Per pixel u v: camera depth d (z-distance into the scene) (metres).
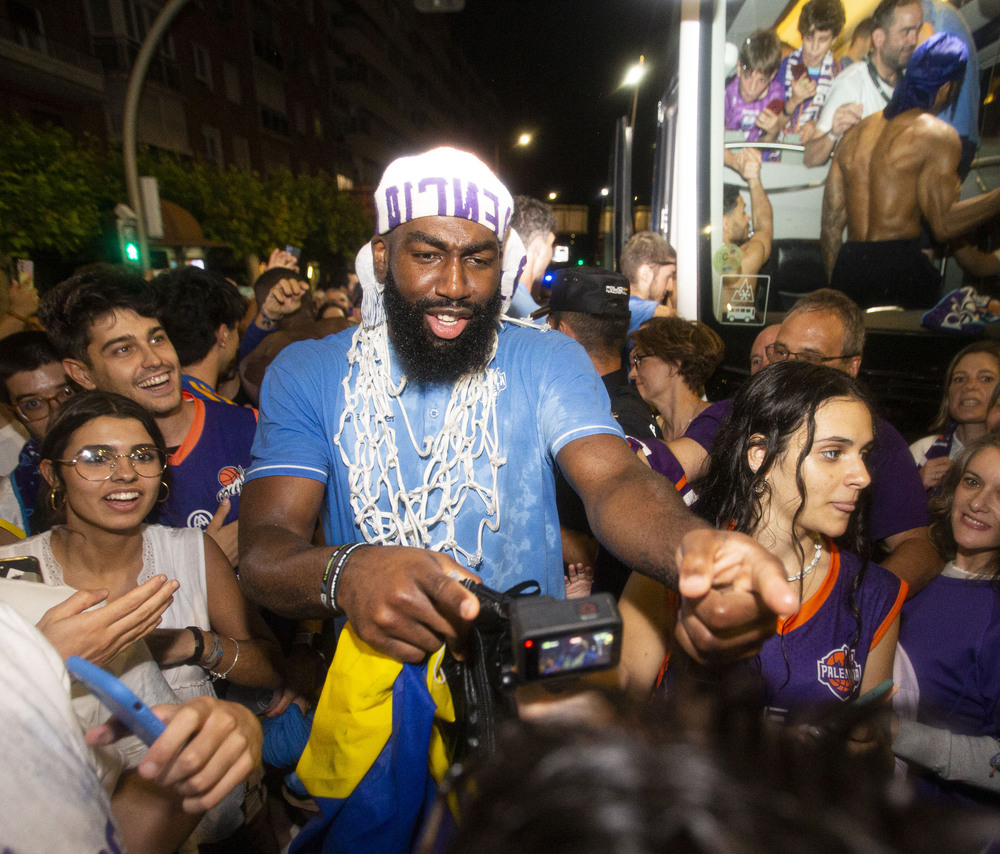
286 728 1.63
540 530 1.22
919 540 1.76
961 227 3.07
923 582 1.66
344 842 1.04
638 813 0.27
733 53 3.15
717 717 0.38
